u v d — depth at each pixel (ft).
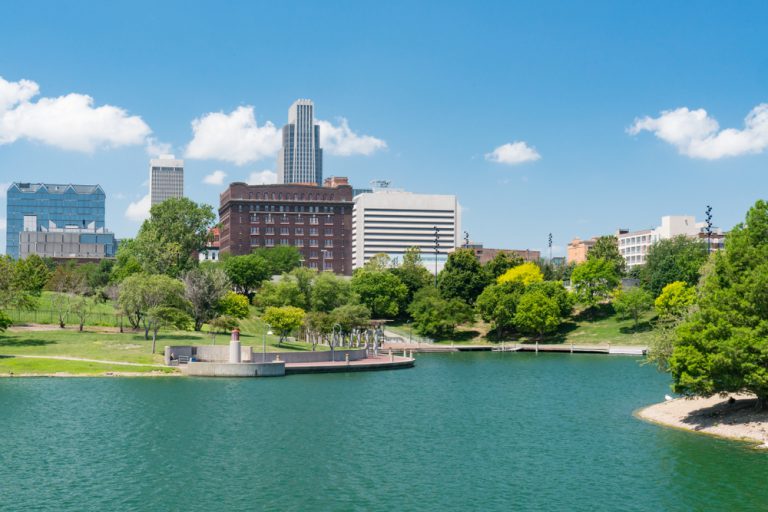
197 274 504.43
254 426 248.11
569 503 167.73
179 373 374.43
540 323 610.24
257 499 170.71
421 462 203.21
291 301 584.81
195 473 190.60
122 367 370.73
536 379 388.16
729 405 252.42
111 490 175.83
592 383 370.12
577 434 236.84
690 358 226.17
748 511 160.56
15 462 198.39
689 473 187.21
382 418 265.95
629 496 171.42
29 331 448.65
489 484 182.39
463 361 503.20
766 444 209.67
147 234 629.51
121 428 240.32
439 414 274.77
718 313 224.53
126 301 446.19
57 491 174.50
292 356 416.67
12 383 328.70
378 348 540.52
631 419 261.65
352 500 170.50
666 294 568.41
